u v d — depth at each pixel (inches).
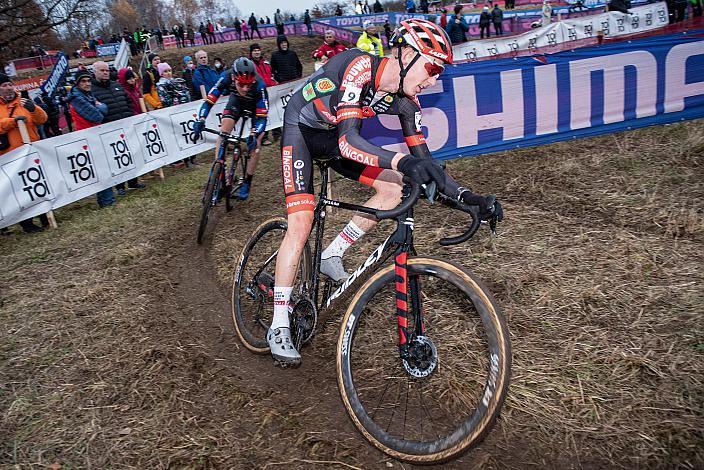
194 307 127.7
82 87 230.5
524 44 398.0
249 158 196.7
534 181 172.2
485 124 190.5
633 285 109.3
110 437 83.1
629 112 203.5
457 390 86.1
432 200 64.7
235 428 84.3
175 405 90.2
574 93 196.4
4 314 129.5
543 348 93.8
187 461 76.9
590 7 761.6
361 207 83.4
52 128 355.6
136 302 130.2
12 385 98.8
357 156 73.2
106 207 229.5
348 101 77.3
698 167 164.1
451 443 65.8
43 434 84.7
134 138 254.4
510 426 78.5
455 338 99.3
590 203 151.8
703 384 80.9
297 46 920.3
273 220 105.3
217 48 884.0
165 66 323.0
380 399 88.3
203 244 169.8
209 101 180.7
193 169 289.3
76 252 173.0
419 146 89.3
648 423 75.5
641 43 197.0
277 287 88.8
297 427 83.4
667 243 124.5
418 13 1056.8
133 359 104.7
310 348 105.3
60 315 125.9
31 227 207.0
